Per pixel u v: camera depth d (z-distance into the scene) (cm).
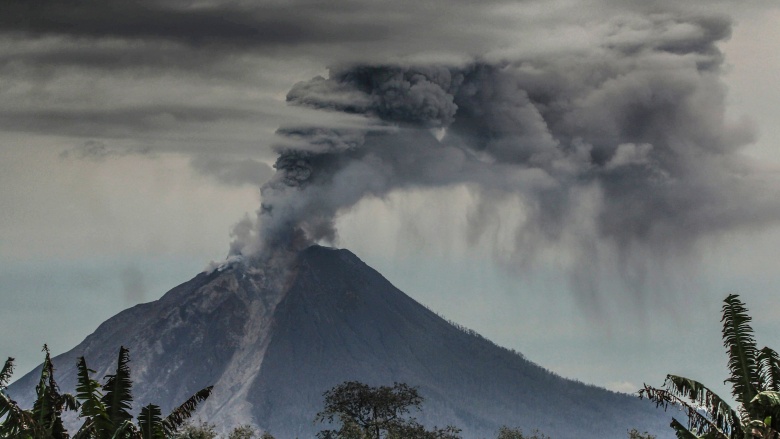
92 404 5678
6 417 5419
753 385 5106
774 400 4828
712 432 5019
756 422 4891
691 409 5066
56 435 5719
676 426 5069
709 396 5019
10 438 5422
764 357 5144
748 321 5188
